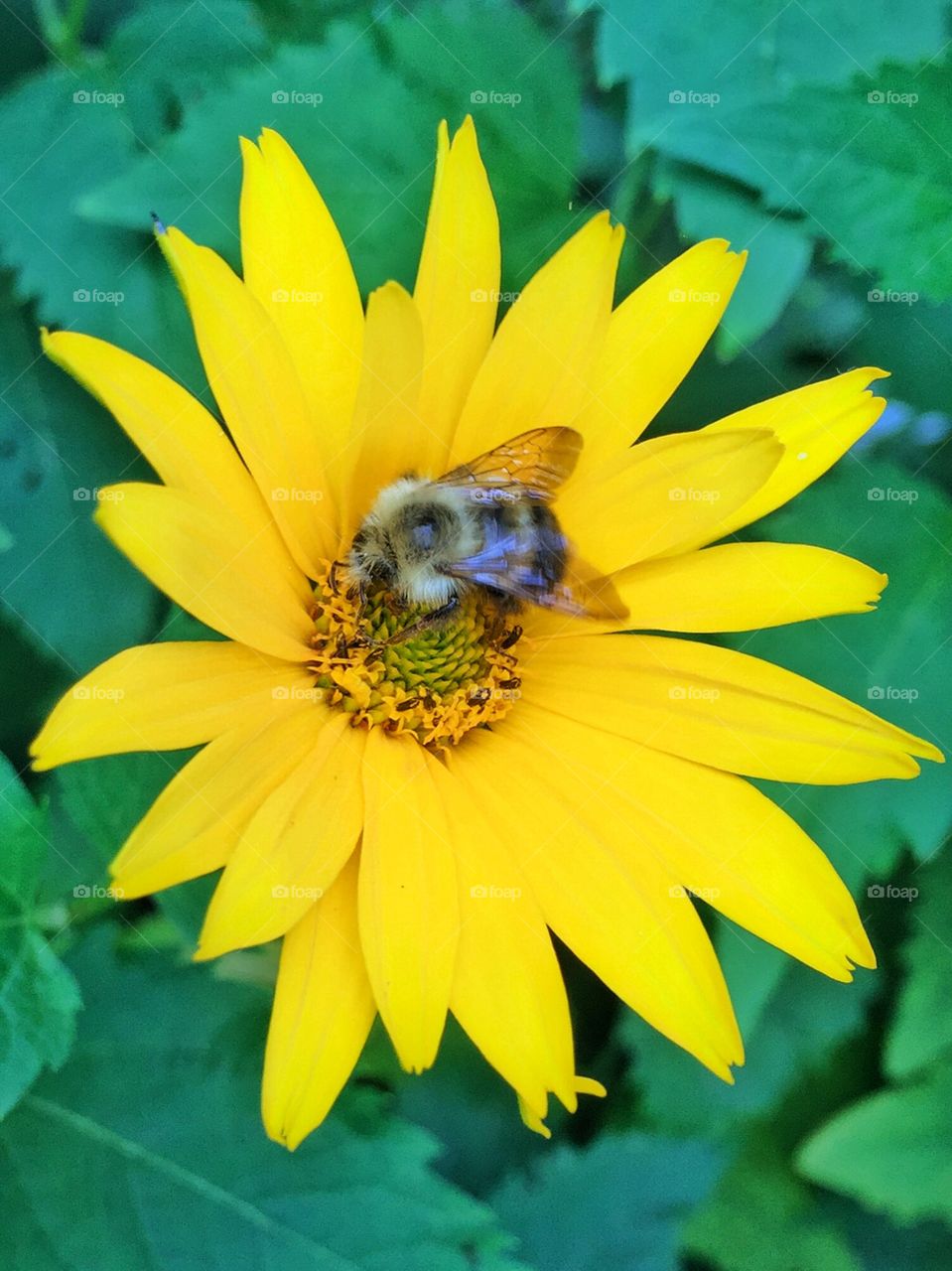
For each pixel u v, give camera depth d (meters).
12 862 0.06
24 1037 0.06
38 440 0.07
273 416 0.07
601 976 0.07
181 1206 0.07
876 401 0.07
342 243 0.07
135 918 0.07
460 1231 0.07
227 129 0.07
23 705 0.07
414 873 0.07
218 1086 0.07
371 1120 0.07
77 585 0.07
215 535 0.06
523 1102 0.07
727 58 0.07
